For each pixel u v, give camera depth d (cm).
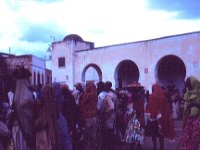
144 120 1133
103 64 3347
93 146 1033
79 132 1002
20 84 760
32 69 4325
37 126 747
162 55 2902
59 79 3697
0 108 742
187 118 795
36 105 761
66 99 971
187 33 2745
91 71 3694
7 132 668
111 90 1145
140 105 1135
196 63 2698
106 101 1079
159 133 1101
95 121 1037
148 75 2998
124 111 1232
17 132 739
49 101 760
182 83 3061
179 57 2789
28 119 745
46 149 745
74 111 977
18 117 740
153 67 2964
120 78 3297
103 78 3338
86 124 1027
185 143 788
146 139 1546
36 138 750
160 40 2914
